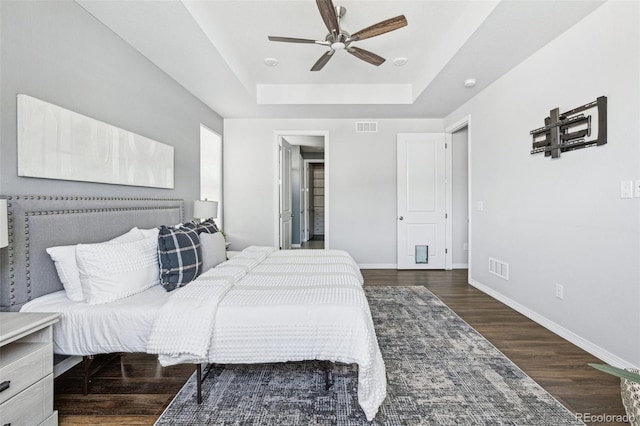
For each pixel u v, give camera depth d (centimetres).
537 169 275
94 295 169
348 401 165
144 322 162
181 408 160
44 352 137
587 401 165
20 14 169
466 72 318
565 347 228
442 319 282
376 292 368
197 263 224
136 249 198
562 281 246
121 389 178
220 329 156
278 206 504
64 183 195
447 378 186
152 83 293
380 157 501
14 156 165
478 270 382
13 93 166
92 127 213
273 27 276
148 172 279
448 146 493
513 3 208
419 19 265
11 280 162
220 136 486
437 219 495
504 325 269
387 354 215
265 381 183
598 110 209
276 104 422
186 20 227
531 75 281
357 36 233
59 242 187
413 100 412
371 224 505
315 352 156
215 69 309
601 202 210
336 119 499
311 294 175
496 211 341
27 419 128
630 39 189
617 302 199
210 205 360
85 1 204
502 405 161
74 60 204
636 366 187
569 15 219
